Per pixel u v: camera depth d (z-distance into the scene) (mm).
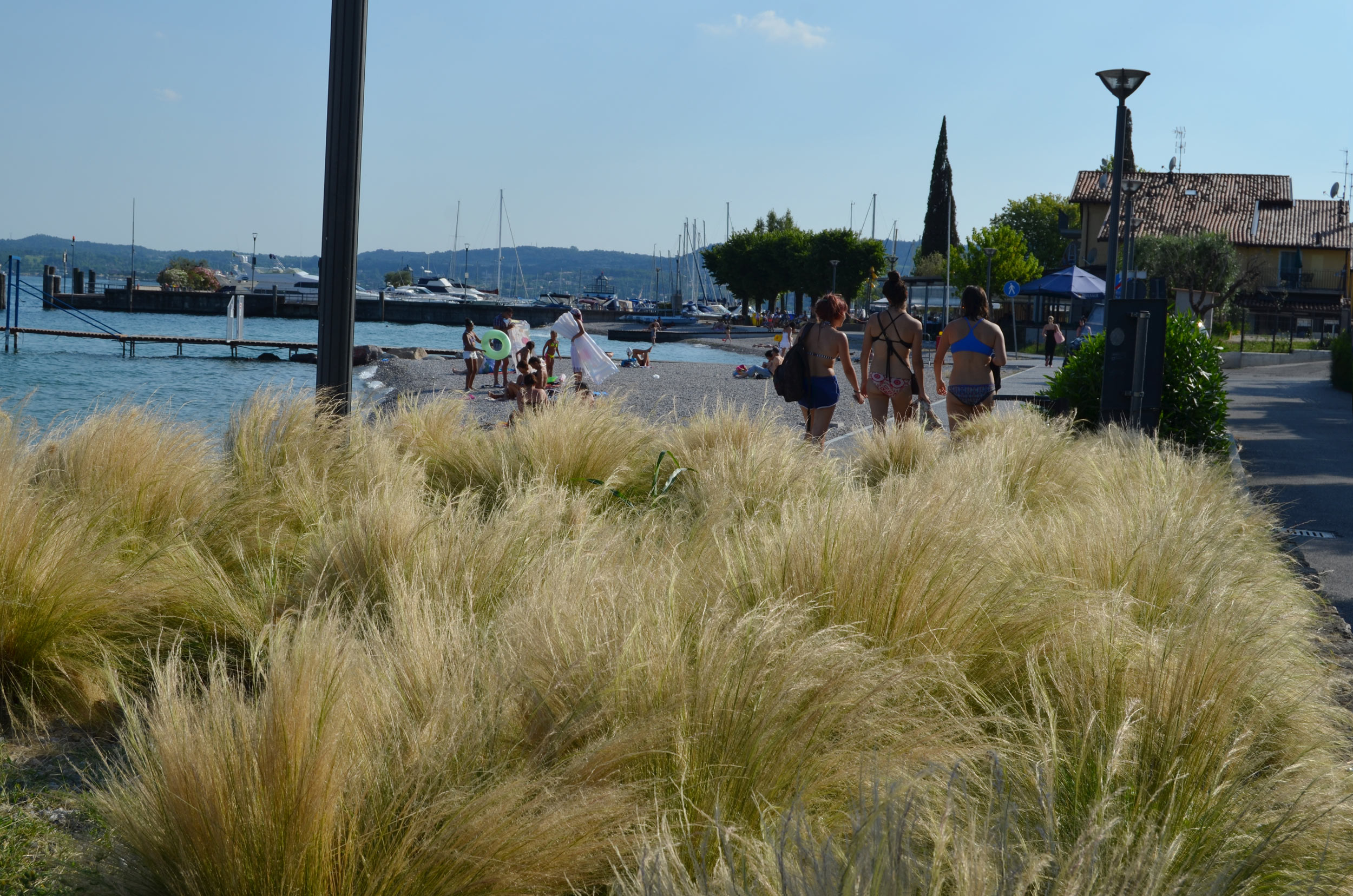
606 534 4957
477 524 4734
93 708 3607
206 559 4684
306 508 5715
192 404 20844
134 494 5203
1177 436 11844
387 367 35344
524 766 2678
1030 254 69875
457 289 151000
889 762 2758
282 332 76375
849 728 2840
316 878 2328
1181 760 2820
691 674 2990
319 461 6496
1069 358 13453
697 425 8266
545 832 2418
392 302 105250
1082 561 4445
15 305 47375
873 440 8203
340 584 4266
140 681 3775
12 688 3623
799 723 2801
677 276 152000
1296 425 17109
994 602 3746
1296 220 62594
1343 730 3619
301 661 2748
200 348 54031
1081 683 3246
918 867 2086
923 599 3664
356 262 7477
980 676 3486
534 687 2982
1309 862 2541
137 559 4449
